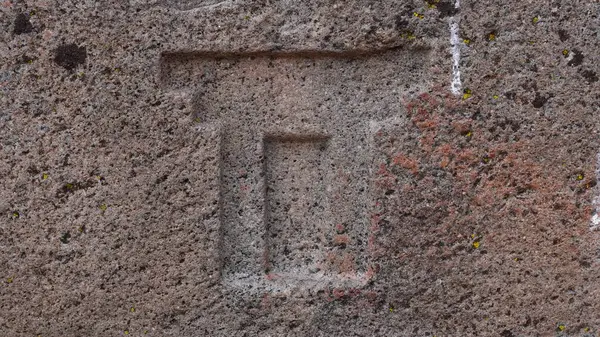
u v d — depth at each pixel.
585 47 1.60
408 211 1.64
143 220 1.64
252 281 1.67
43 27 1.59
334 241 1.67
